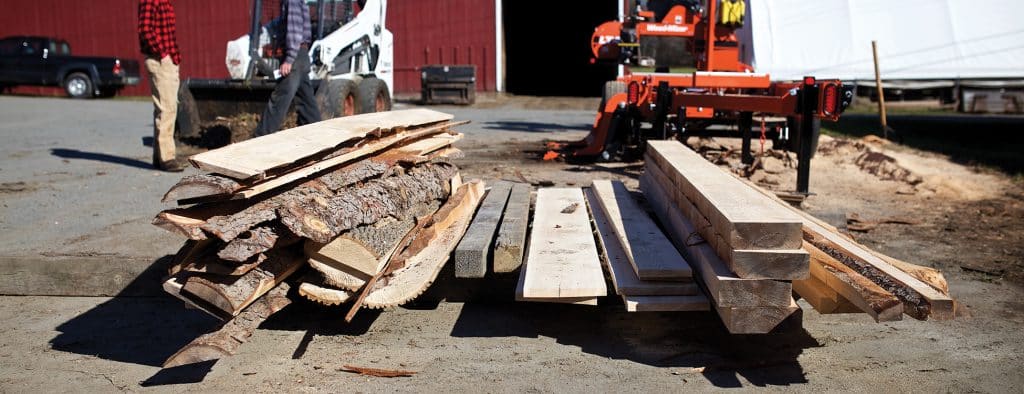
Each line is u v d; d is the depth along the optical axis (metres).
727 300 3.27
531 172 8.80
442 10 25.59
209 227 3.04
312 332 4.11
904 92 22.56
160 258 4.69
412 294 3.87
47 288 4.74
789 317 3.26
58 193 7.42
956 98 20.91
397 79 26.16
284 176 3.51
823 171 9.20
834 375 3.59
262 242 3.26
